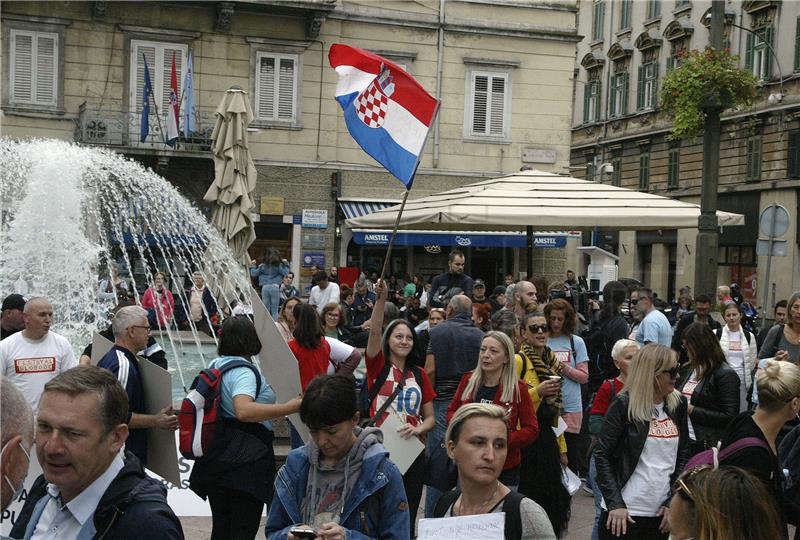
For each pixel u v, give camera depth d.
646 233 45.03
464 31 29.58
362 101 7.62
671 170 42.66
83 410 3.01
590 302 15.94
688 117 22.09
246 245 19.45
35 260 15.37
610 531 5.57
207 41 27.64
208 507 7.79
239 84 27.95
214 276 17.56
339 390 3.95
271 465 6.01
